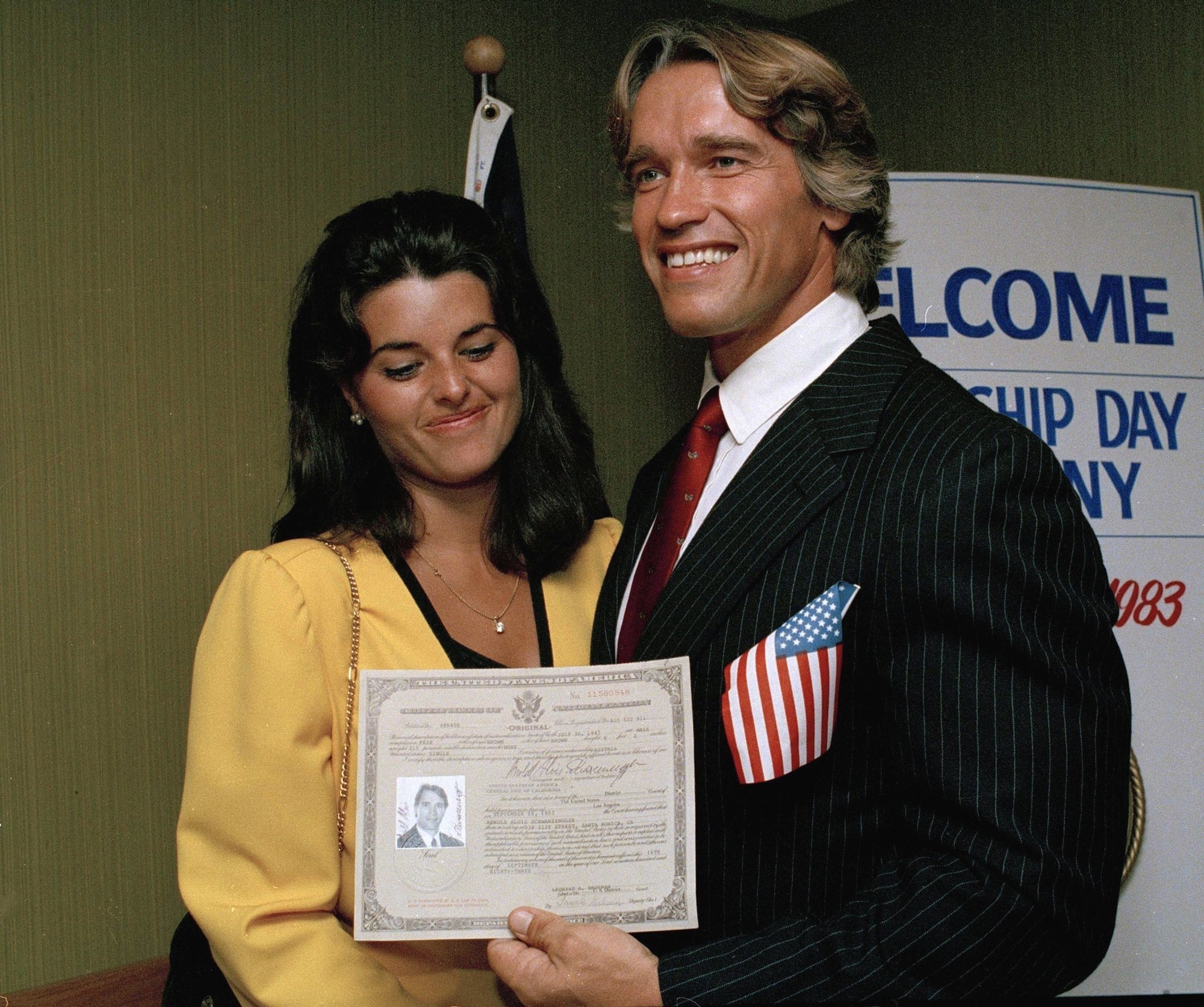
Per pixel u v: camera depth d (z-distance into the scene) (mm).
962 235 2365
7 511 2314
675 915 1244
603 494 1716
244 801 1347
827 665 1199
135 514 2477
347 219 1479
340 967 1315
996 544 1154
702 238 1363
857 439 1275
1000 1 3180
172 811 2525
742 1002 1148
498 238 1508
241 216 2641
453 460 1453
